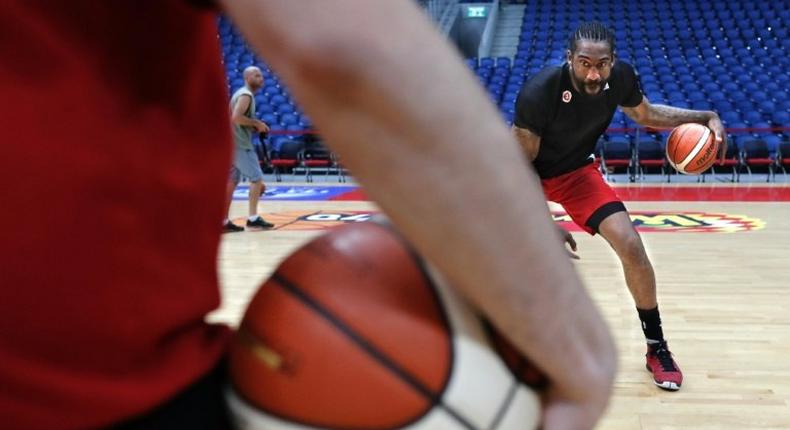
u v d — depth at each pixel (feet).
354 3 1.09
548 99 7.59
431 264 1.44
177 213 1.45
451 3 49.75
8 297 1.27
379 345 1.53
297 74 1.12
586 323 1.44
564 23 45.21
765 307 10.32
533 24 46.55
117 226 1.32
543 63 37.65
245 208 22.29
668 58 38.83
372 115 1.13
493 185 1.19
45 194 1.25
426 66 1.13
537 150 8.00
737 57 37.86
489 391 1.54
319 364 1.53
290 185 28.32
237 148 17.21
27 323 1.29
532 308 1.32
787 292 11.14
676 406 6.90
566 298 1.36
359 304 1.57
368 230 1.71
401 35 1.11
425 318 1.56
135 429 1.43
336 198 24.41
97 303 1.32
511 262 1.26
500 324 1.36
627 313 10.00
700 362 8.09
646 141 27.12
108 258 1.31
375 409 1.52
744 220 18.53
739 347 8.59
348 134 1.17
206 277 1.57
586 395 1.52
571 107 7.61
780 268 12.82
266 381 1.57
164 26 1.37
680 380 7.28
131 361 1.39
